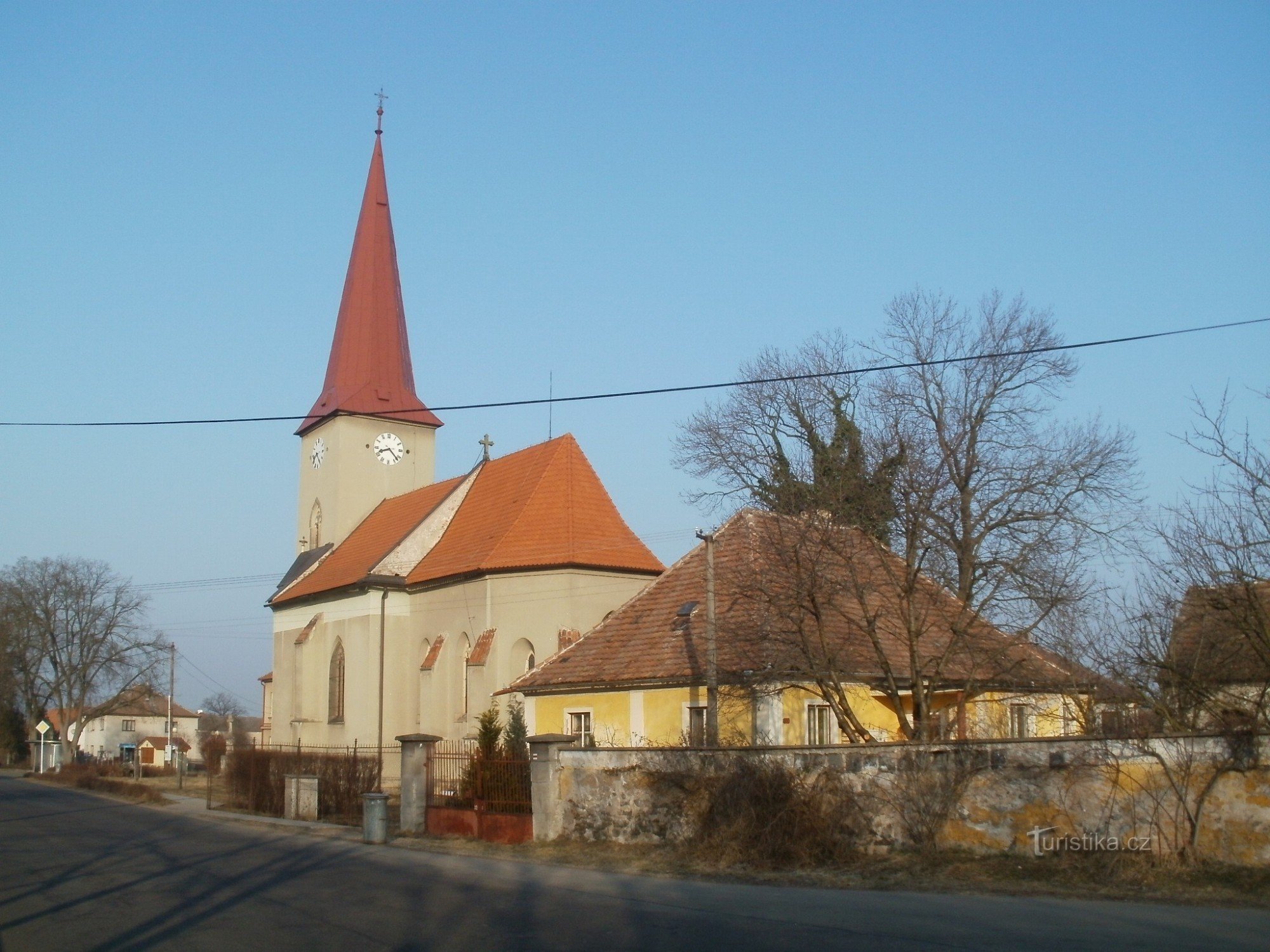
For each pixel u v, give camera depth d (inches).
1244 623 722.8
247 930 534.0
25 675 3299.7
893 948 464.8
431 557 1825.8
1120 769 671.8
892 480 936.3
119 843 1007.6
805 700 1053.2
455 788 1039.0
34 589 3253.0
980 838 714.2
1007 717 1116.5
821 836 747.4
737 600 986.1
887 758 754.8
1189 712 744.3
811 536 912.9
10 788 2148.1
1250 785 639.1
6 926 556.4
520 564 1574.8
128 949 493.4
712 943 482.3
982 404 1065.5
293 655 2074.3
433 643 1739.7
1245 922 513.3
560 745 927.0
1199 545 746.2
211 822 1285.7
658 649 1130.0
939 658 950.4
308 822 1251.8
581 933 511.2
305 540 2219.5
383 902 618.5
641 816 857.5
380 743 1770.4
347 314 2176.4
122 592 3324.3
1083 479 1014.4
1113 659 764.6
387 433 2151.8
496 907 594.2
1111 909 554.3
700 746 885.8
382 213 2209.6
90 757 4087.1
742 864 751.1
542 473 1699.1
